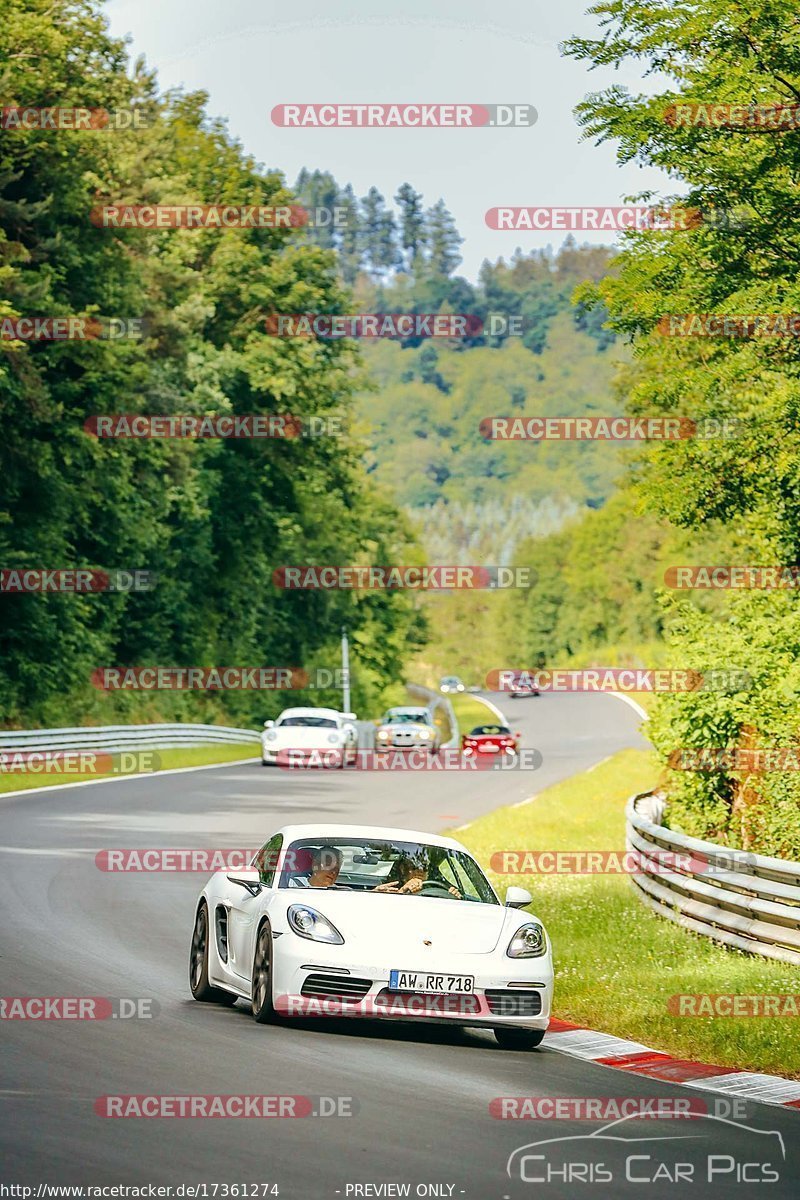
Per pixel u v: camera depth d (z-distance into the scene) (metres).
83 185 94.56
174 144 131.38
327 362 139.38
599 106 38.81
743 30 37.00
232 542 139.75
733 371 40.06
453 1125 16.17
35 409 90.00
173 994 24.38
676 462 43.53
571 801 72.88
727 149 38.31
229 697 140.62
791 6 36.03
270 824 56.72
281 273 136.62
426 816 63.25
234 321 138.62
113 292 101.25
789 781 44.31
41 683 100.25
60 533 101.56
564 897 40.62
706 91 37.25
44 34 88.12
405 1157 14.69
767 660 46.38
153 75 130.88
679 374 41.41
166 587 125.94
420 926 22.02
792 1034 22.48
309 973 21.39
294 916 21.94
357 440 165.75
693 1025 23.05
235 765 92.81
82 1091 16.81
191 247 124.50
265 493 146.00
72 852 45.06
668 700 47.97
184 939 30.52
